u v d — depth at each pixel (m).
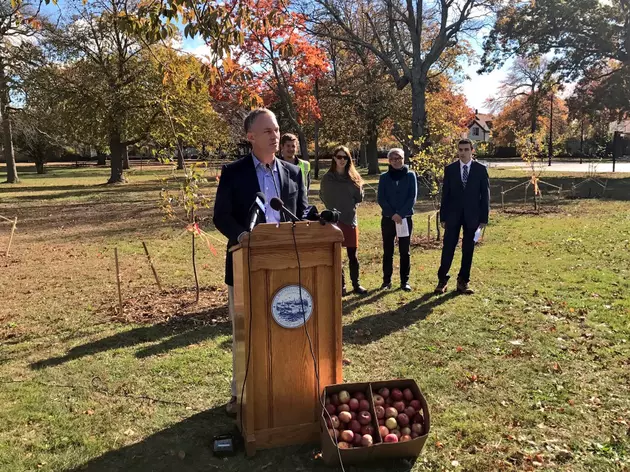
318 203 18.09
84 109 28.69
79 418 3.65
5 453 3.21
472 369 4.35
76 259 9.72
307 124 34.06
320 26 25.91
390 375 4.28
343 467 2.91
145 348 4.93
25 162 78.62
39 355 4.84
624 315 5.50
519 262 8.27
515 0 27.47
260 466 3.03
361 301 6.45
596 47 27.52
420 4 25.44
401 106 34.50
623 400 3.74
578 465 3.01
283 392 3.13
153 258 9.58
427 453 3.14
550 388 3.97
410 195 6.79
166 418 3.64
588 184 24.05
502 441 3.28
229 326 5.49
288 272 3.01
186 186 6.54
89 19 25.12
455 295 6.55
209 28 4.76
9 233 13.50
